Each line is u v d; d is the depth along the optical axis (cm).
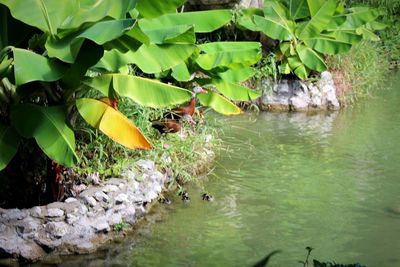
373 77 1202
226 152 817
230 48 737
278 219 618
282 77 1060
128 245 559
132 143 525
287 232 590
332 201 665
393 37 1478
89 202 564
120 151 655
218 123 913
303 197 675
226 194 679
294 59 1033
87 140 636
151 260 534
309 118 1005
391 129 946
